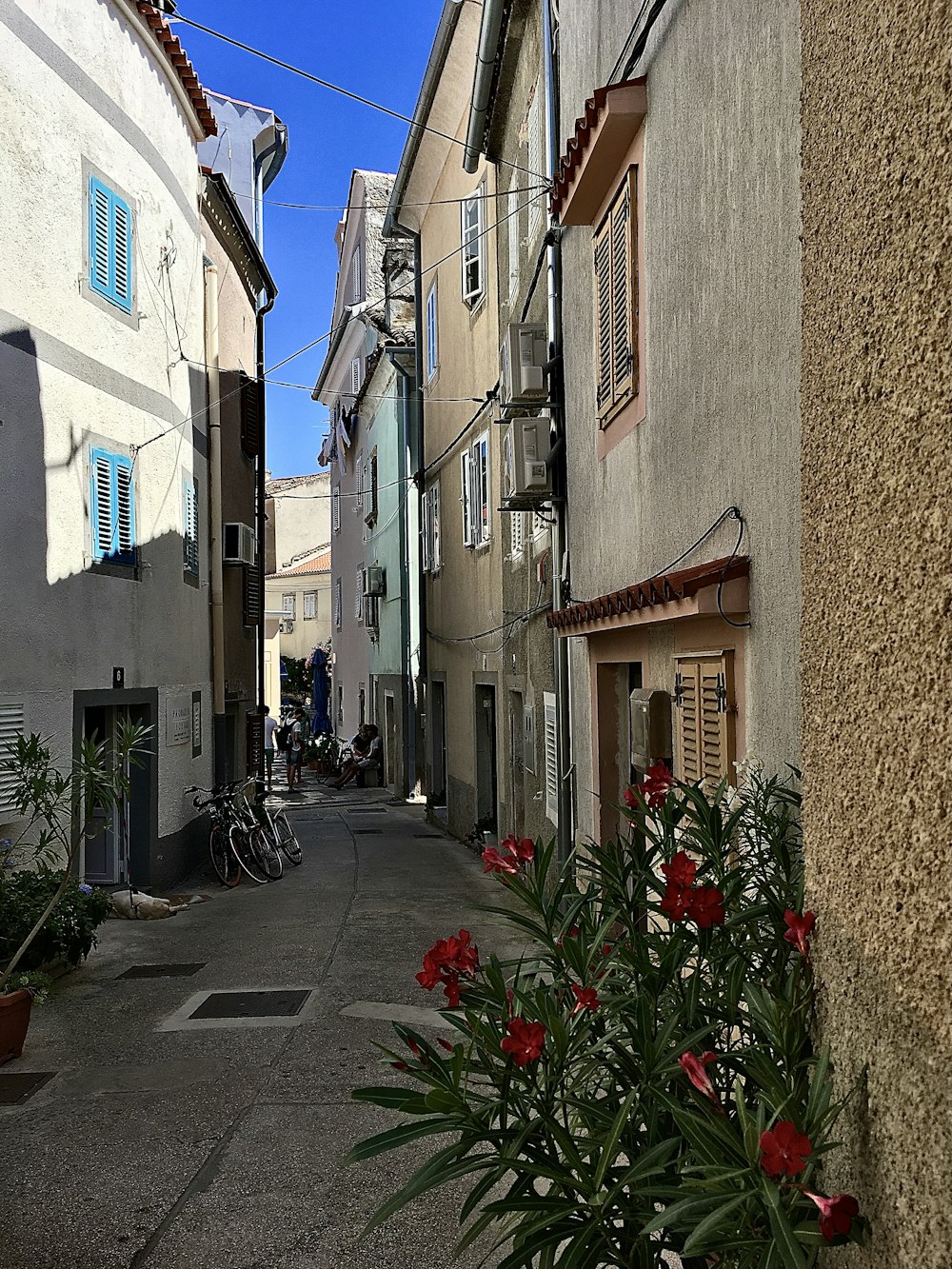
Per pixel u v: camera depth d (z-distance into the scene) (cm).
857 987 201
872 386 197
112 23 1068
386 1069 571
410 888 1197
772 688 377
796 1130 171
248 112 1970
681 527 519
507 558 1248
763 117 379
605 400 704
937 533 172
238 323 1753
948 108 168
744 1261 184
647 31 532
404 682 2314
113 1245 382
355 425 3077
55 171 942
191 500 1324
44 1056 612
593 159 634
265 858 1324
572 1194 211
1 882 734
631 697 587
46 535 905
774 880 280
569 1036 244
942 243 171
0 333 839
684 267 500
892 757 187
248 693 1695
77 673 962
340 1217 403
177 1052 611
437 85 1428
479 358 1402
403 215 1900
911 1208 174
